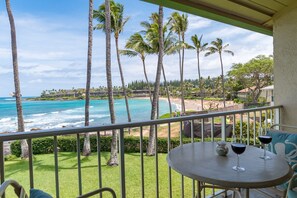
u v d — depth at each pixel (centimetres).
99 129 155
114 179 711
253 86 2722
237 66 2959
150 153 995
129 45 1652
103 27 1372
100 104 3359
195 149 174
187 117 205
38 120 2498
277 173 127
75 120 2523
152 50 1595
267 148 212
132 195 547
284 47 325
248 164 141
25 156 1026
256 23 337
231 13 297
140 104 3525
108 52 1096
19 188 96
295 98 315
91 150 1155
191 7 253
